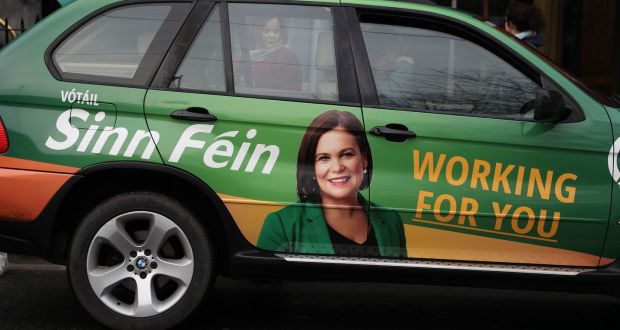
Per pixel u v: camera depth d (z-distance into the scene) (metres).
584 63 11.05
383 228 4.68
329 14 4.87
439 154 4.68
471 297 6.25
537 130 4.71
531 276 4.69
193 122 4.66
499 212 4.68
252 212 4.67
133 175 4.75
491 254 4.71
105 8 4.85
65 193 4.62
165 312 4.71
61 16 4.84
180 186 4.82
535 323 5.59
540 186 4.70
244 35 4.82
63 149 4.63
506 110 4.78
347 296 6.12
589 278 4.71
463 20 4.86
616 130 4.73
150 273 4.74
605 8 11.06
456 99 4.79
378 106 4.73
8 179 4.62
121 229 4.70
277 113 4.68
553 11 10.92
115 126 4.66
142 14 4.84
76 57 4.77
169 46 4.78
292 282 6.48
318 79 4.77
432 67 4.83
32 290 5.95
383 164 4.68
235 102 4.70
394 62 4.82
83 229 4.67
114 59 4.77
